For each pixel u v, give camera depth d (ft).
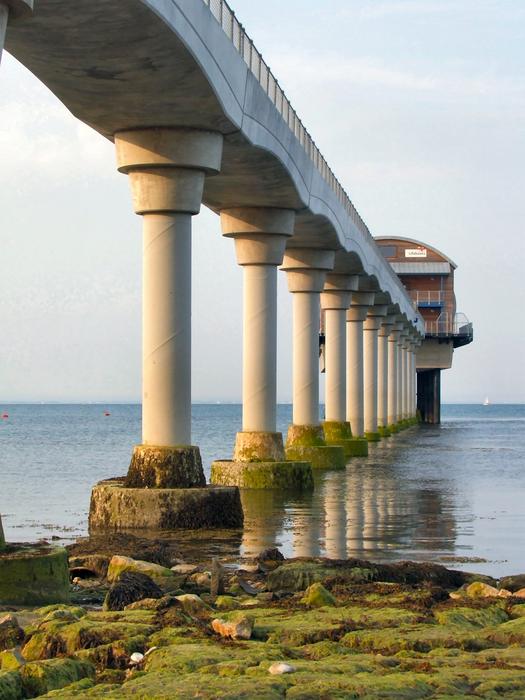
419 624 44.11
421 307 428.15
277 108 112.16
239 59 94.38
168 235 93.97
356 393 225.15
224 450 250.98
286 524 91.50
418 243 432.66
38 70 82.89
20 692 34.83
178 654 37.70
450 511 102.17
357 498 115.44
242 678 34.60
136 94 86.69
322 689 33.40
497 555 72.74
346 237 169.07
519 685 34.65
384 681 34.35
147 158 92.63
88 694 33.50
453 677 35.50
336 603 49.14
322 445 165.68
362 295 225.35
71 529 89.51
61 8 70.95
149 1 71.26
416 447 241.96
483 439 296.30
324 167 146.61
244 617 42.42
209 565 66.64
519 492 123.13
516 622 44.21
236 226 130.93
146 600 47.19
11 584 51.26
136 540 73.97
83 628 40.96
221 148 96.53
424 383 491.31
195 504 89.10
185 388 95.20
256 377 132.26
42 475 160.66
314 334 165.68
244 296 132.98
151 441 94.27
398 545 77.92
